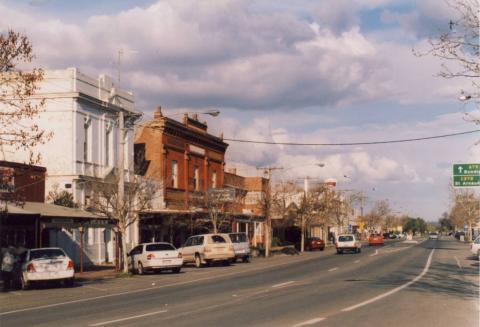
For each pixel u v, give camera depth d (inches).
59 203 1369.3
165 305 690.2
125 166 1683.1
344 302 670.5
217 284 983.0
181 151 2037.4
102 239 1577.3
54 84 1451.8
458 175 1164.5
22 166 1259.2
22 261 992.9
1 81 1090.7
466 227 4276.6
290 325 505.0
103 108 1579.7
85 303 754.2
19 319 614.2
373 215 5728.3
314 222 3110.2
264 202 2332.7
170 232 1914.4
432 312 582.9
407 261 1542.8
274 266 1499.8
